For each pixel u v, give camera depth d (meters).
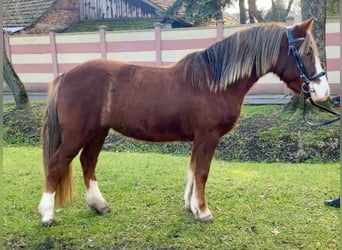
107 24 14.67
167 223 2.85
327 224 2.79
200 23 13.07
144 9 14.62
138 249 2.50
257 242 2.55
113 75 2.67
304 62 2.62
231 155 5.05
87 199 3.02
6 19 13.73
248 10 12.61
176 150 5.40
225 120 2.67
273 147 5.04
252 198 3.33
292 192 3.46
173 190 3.55
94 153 2.96
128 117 2.66
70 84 2.66
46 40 9.88
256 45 2.65
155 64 8.95
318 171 4.16
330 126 5.21
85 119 2.64
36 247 2.54
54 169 2.71
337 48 7.24
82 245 2.55
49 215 2.79
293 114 5.73
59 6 14.64
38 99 8.57
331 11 10.07
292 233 2.67
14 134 6.35
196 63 2.67
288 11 14.16
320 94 2.63
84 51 9.59
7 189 3.65
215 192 3.47
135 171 4.18
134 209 3.12
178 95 2.63
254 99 7.31
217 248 2.49
